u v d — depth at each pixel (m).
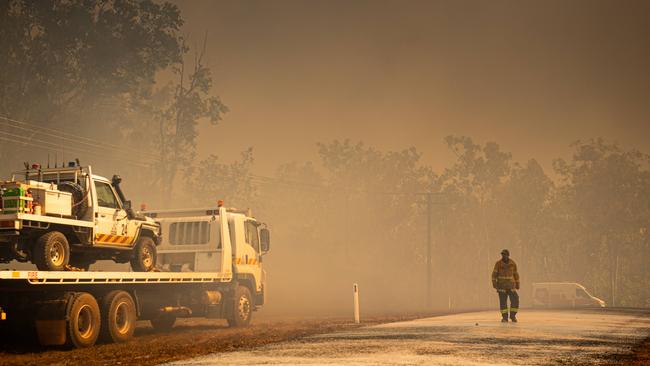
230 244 23.17
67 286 15.36
